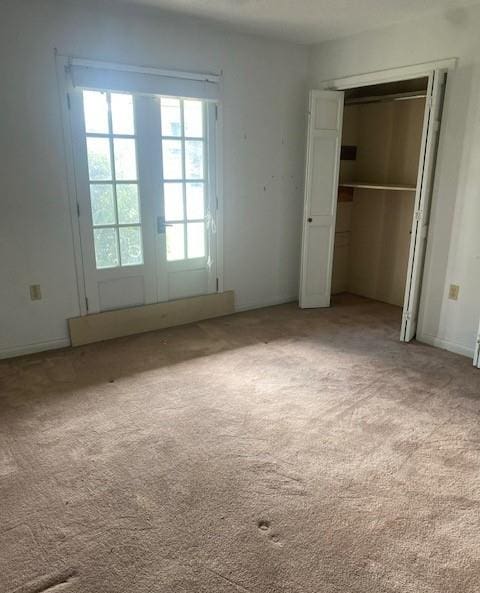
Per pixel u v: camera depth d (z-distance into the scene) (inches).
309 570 64.7
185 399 111.0
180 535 70.5
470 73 123.6
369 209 195.8
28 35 117.2
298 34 151.3
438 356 137.3
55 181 129.4
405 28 136.9
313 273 180.2
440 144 132.6
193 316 165.8
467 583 63.2
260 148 166.4
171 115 144.8
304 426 99.8
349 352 140.1
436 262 140.3
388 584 62.8
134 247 147.9
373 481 82.8
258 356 136.6
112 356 135.3
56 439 94.2
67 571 64.6
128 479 82.7
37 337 136.8
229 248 168.9
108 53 128.9
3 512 74.8
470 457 89.8
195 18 133.8
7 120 119.0
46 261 133.0
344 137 192.1
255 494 79.3
